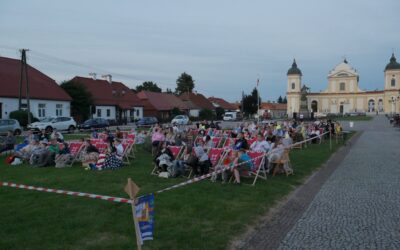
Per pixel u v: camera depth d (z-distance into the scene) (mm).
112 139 16875
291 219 7855
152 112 73312
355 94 122938
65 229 6941
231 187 10648
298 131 23891
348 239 6645
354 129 43344
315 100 128250
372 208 8672
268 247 6297
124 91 68938
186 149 13664
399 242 6477
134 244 6242
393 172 13438
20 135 31969
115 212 8000
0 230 6875
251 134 21266
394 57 116062
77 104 54625
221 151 13289
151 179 11945
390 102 115375
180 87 128500
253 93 102062
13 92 44562
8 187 10398
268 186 10875
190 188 10422
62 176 12430
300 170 13891
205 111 80375
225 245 6320
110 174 12836
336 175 13016
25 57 39938
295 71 125938
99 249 6031
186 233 6785
